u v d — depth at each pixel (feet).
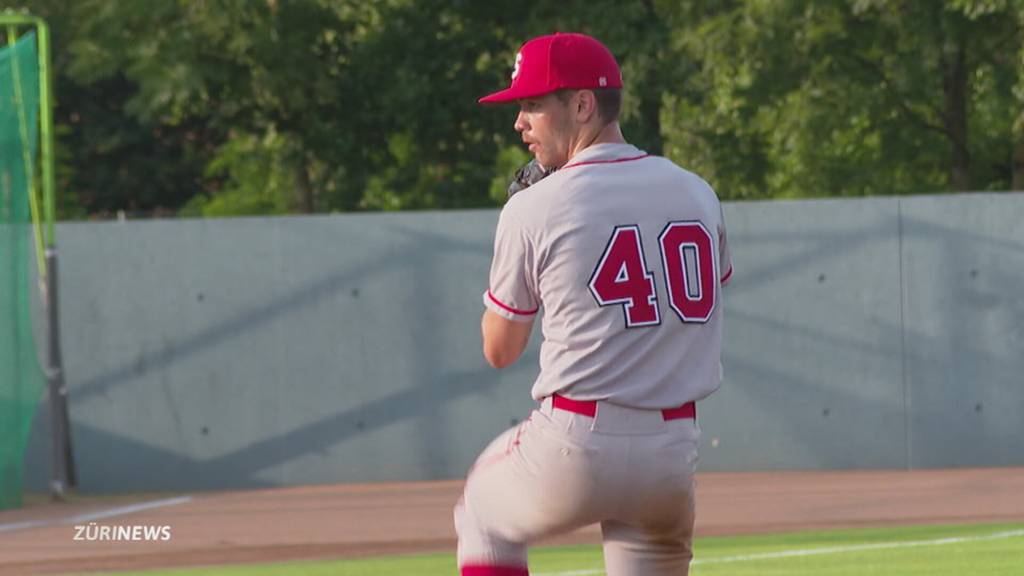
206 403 172.65
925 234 170.91
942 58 293.64
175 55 267.80
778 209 171.83
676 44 277.23
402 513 142.41
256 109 291.17
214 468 172.45
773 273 171.83
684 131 326.85
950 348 170.60
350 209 301.63
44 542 126.82
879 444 170.91
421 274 172.35
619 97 45.75
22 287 156.97
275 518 141.49
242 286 173.06
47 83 164.96
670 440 43.86
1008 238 169.68
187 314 173.06
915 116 310.86
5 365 154.40
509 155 337.52
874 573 94.48
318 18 281.33
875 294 171.22
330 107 290.15
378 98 285.02
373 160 302.25
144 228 173.37
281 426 172.76
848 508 138.51
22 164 156.15
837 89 292.20
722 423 171.32
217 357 172.96
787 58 285.84
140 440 172.35
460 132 298.76
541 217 43.62
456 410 171.73
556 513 44.78
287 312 172.86
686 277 43.91
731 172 326.03
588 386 43.39
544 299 44.01
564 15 279.69
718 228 45.98
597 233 43.37
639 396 43.34
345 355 172.55
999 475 160.56
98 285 173.06
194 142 463.42
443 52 289.74
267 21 271.90
